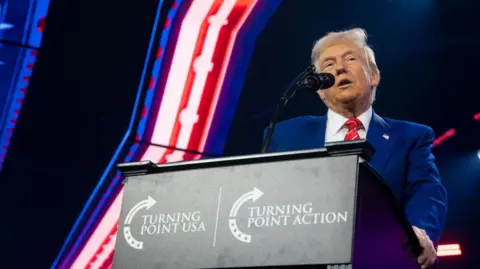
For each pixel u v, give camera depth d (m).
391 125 4.73
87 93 10.76
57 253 10.35
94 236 10.21
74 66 10.69
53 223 10.46
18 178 10.48
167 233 3.18
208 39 10.54
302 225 2.94
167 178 3.28
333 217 2.90
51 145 10.66
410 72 11.20
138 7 10.76
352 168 2.93
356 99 4.75
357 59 4.84
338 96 4.77
